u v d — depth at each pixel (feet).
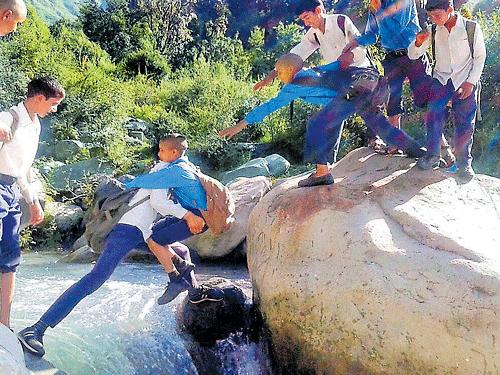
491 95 36.32
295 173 42.55
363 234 10.91
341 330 10.49
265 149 48.85
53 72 54.70
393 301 9.87
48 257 27.32
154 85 73.61
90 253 24.70
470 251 10.10
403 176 12.75
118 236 11.80
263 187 26.86
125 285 18.38
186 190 11.98
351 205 11.82
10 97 46.93
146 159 45.91
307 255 11.39
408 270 10.05
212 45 96.94
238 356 13.38
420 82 13.39
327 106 12.55
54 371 10.64
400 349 9.78
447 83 12.80
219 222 12.21
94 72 59.11
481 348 9.20
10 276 11.33
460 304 9.41
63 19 109.81
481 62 12.56
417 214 11.24
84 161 41.45
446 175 12.91
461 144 12.96
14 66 51.47
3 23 10.47
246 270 23.07
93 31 103.91
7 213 10.93
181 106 61.46
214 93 58.18
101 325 13.85
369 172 13.53
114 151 43.55
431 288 9.71
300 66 12.30
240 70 72.02
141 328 13.99
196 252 24.48
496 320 9.19
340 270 10.71
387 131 13.20
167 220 12.60
